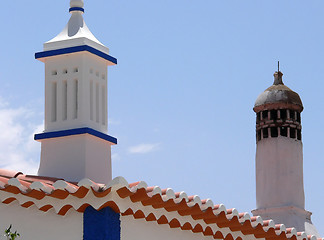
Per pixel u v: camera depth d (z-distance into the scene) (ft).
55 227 44.98
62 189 43.21
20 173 52.39
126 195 43.62
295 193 75.56
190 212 48.21
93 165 54.80
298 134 77.46
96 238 44.14
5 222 45.42
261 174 76.54
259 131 77.56
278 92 77.36
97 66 56.75
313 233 74.23
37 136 55.36
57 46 56.39
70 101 55.52
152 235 47.93
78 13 57.93
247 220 51.62
